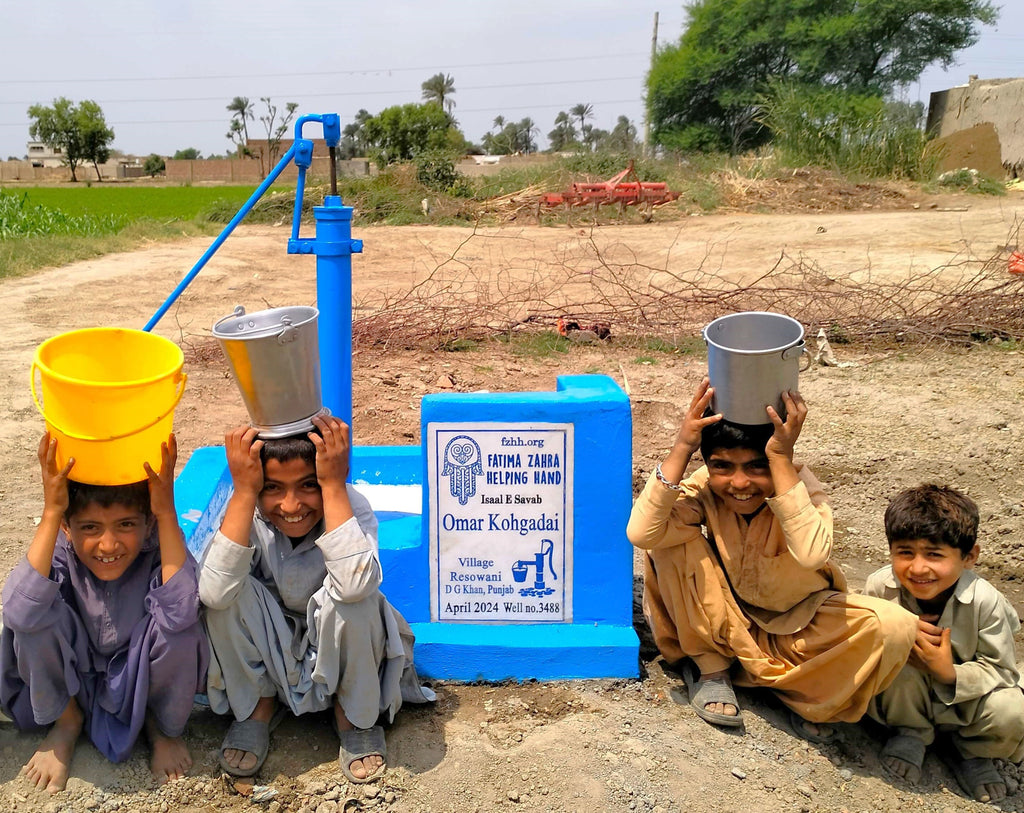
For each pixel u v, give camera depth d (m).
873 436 6.18
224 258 15.56
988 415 6.46
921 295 10.50
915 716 3.15
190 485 4.04
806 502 2.97
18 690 2.88
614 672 3.46
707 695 3.25
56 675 2.81
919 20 37.38
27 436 6.19
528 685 3.41
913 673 3.10
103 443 2.60
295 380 2.76
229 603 2.79
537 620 3.50
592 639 3.45
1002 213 17.23
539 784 2.88
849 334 8.82
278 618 2.96
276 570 3.00
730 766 3.01
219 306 11.17
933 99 33.81
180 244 17.88
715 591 3.17
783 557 3.12
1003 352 8.24
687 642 3.30
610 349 8.83
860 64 37.62
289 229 21.42
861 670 3.01
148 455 2.70
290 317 2.87
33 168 88.06
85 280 12.67
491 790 2.85
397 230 20.44
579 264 14.51
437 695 3.34
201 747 3.02
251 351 2.65
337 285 3.78
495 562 3.46
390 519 3.89
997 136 28.75
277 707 3.14
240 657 2.90
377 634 2.89
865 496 5.31
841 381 7.47
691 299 10.01
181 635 2.76
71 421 2.57
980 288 10.63
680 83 40.00
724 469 3.06
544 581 3.48
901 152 25.12
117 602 2.87
